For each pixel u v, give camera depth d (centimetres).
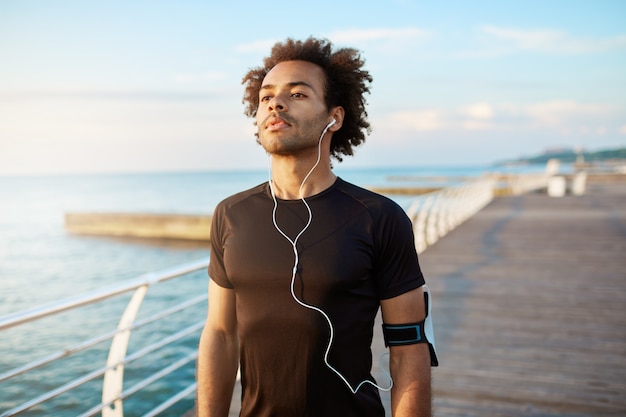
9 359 672
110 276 1450
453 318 489
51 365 627
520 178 2692
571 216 1376
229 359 131
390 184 5344
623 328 449
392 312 119
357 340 115
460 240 993
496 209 1617
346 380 114
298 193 124
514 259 792
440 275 685
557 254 828
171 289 1084
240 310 121
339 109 130
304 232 117
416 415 115
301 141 119
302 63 126
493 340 423
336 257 113
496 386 333
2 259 1766
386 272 118
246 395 122
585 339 421
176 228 2114
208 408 127
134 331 768
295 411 115
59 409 498
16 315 171
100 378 570
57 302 187
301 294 113
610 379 340
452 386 335
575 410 298
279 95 120
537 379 343
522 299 555
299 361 114
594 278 654
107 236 2281
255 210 124
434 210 1000
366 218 117
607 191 2328
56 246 2053
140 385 248
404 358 120
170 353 642
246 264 118
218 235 129
